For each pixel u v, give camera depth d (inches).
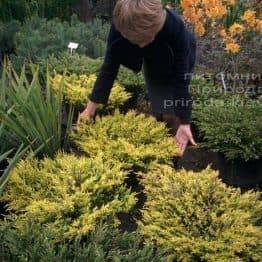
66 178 82.4
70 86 120.6
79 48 160.1
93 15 213.3
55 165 88.4
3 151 98.7
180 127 97.3
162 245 72.1
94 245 68.4
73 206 77.1
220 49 141.7
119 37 91.5
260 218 78.4
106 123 100.7
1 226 73.9
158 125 101.5
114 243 71.2
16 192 83.3
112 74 97.3
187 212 75.7
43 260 64.6
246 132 110.0
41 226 74.2
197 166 119.3
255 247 72.0
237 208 77.7
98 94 98.9
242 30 133.3
